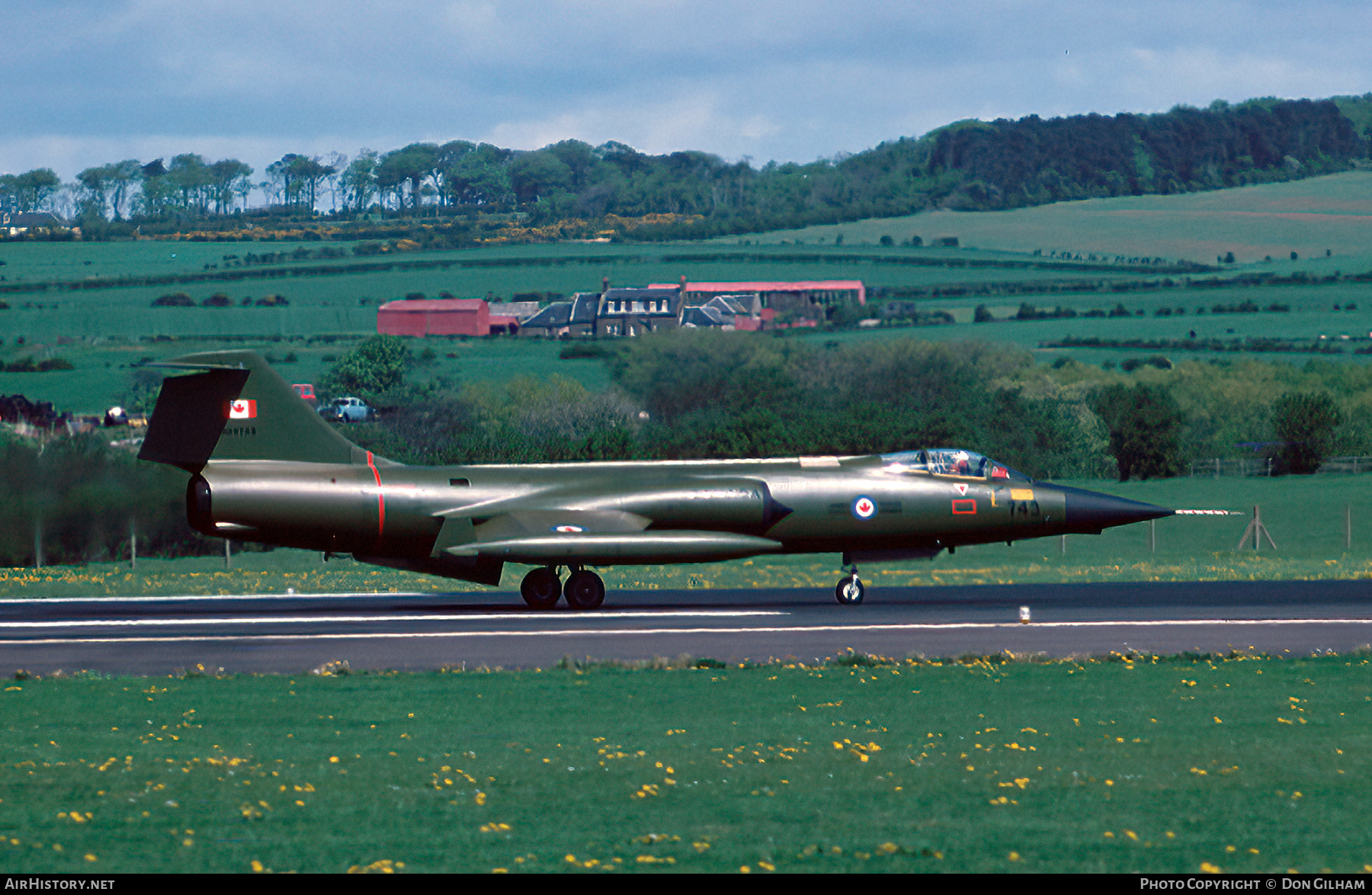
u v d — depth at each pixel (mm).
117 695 60125
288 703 57562
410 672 67250
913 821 35938
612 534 98750
